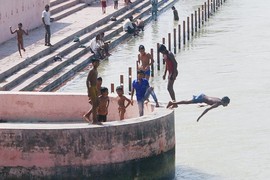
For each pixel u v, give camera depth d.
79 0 132.38
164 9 144.50
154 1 133.62
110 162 55.00
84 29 109.75
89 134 54.47
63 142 54.31
